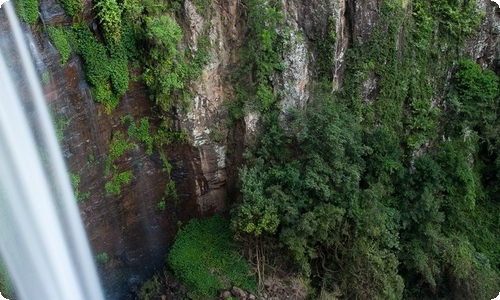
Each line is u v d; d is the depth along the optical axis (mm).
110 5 15508
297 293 18438
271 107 19047
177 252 18953
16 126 14039
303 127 18266
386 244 19188
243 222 17953
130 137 17812
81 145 16344
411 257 19859
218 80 18594
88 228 17203
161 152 18594
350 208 18297
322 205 17969
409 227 20234
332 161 18125
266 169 18766
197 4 17438
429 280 19562
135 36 16703
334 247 18812
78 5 15164
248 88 18906
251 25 18172
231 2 18094
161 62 17031
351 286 18875
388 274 18766
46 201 15117
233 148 19359
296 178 17953
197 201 19906
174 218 19875
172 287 18594
